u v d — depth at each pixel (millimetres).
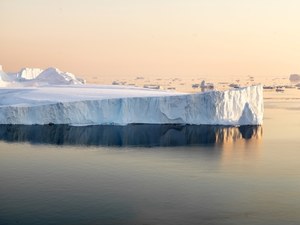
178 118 114250
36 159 76312
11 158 77062
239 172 67812
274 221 47312
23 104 114500
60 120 110625
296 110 175125
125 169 69250
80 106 111500
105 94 130125
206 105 114438
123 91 141250
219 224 46375
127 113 113562
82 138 96125
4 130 102625
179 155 80250
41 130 103500
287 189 58625
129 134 101125
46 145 88562
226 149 86875
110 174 66000
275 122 132625
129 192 56969
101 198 54500
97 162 74125
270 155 81312
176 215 48844
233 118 117250
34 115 109688
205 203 52719
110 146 88438
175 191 57438
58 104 110125
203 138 98562
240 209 50812
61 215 48719
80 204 52250
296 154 82375
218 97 113750
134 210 50312
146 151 83938
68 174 66000
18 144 89250
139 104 114438
